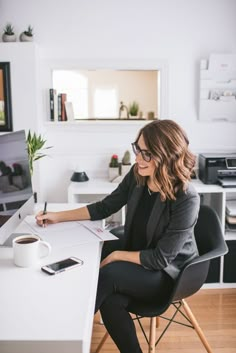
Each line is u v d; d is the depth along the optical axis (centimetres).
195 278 157
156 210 159
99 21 291
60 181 310
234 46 296
